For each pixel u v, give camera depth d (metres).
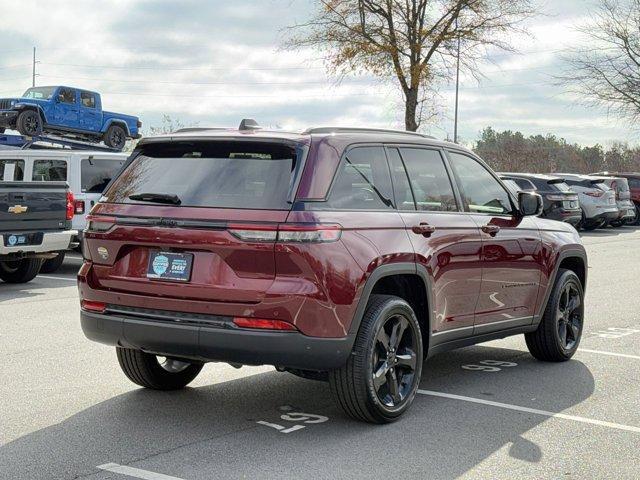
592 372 7.27
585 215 29.00
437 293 5.98
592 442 5.23
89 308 5.58
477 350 8.30
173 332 5.14
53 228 12.53
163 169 5.53
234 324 5.01
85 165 14.75
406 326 5.65
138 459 4.75
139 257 5.37
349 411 5.44
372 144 5.75
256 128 5.65
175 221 5.18
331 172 5.27
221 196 5.18
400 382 5.69
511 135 61.75
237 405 5.97
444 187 6.31
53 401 6.01
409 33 31.56
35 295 11.63
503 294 6.81
